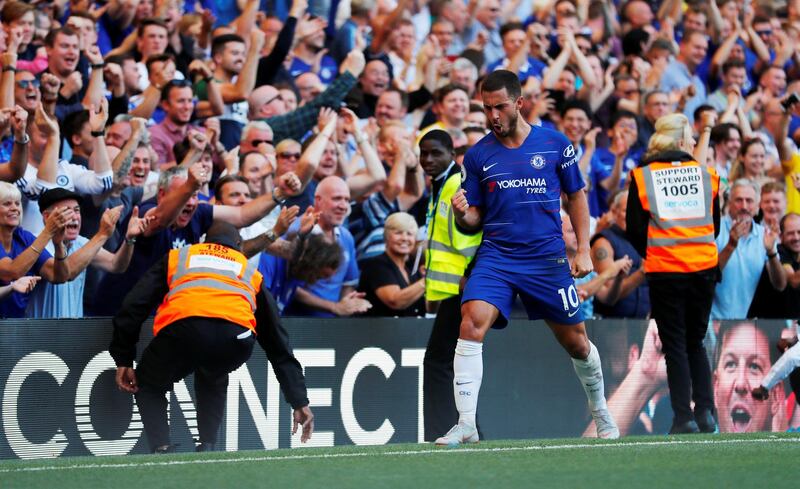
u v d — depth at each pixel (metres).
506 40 35.53
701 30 39.31
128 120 26.42
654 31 39.00
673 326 22.64
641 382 26.91
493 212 18.03
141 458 16.73
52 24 28.11
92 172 24.14
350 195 27.56
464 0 35.66
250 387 22.53
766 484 13.04
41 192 23.42
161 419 19.64
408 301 25.11
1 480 14.12
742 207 30.11
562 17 37.16
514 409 25.30
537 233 17.89
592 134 32.09
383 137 29.02
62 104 26.19
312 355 23.12
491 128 17.84
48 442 20.81
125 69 27.86
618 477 13.62
